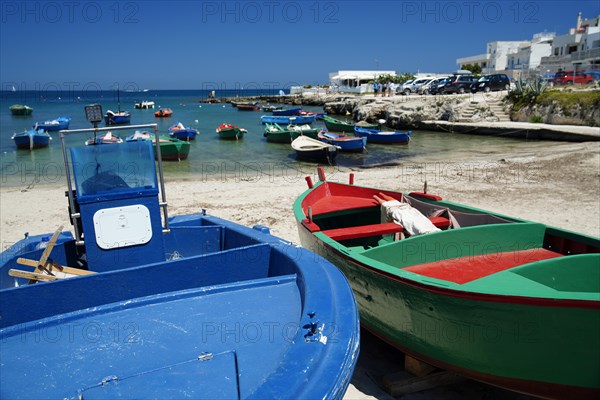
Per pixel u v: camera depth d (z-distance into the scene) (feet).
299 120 124.67
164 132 104.94
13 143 92.84
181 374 9.01
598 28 166.61
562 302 12.21
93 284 11.83
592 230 31.58
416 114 110.52
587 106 88.07
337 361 9.11
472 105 108.27
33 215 38.88
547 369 13.46
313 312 10.50
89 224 13.60
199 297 11.78
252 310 11.34
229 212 38.78
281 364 8.79
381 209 23.52
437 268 18.86
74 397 8.66
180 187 50.03
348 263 17.61
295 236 31.89
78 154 13.34
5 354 9.76
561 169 54.13
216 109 229.66
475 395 15.94
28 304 11.32
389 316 16.66
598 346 12.61
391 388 15.87
